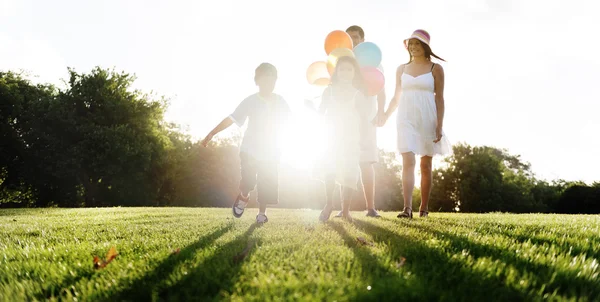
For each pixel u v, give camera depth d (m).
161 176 38.75
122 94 35.59
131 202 36.09
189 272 2.17
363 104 4.86
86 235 4.26
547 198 56.25
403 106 5.73
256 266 2.23
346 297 1.63
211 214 7.60
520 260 2.32
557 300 1.64
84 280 2.25
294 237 3.28
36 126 32.81
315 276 1.99
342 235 3.40
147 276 2.20
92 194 35.09
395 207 52.41
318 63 5.66
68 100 33.81
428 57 5.77
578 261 2.25
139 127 34.97
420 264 2.22
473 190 50.84
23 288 2.08
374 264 2.22
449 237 3.22
